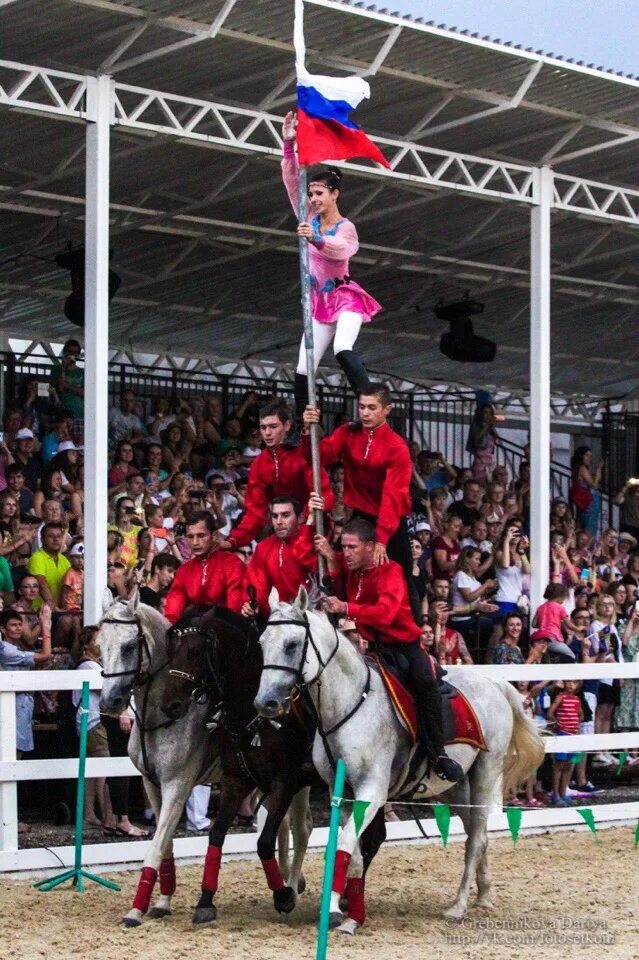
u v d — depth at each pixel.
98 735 12.44
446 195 18.66
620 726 17.23
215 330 26.27
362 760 9.41
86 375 14.05
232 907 10.30
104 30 13.94
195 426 21.33
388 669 9.72
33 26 13.73
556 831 14.21
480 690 10.58
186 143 15.52
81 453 19.03
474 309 22.50
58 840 11.94
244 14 13.90
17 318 24.92
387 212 18.98
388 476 9.72
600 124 17.09
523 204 17.67
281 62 15.02
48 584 15.17
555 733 15.07
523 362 29.56
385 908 10.44
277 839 10.73
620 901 10.83
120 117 14.30
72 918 9.82
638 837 10.48
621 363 29.98
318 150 10.20
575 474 25.05
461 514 21.19
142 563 15.82
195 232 20.20
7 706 11.15
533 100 16.38
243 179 18.16
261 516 10.47
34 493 17.81
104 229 14.12
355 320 10.27
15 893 10.59
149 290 23.34
